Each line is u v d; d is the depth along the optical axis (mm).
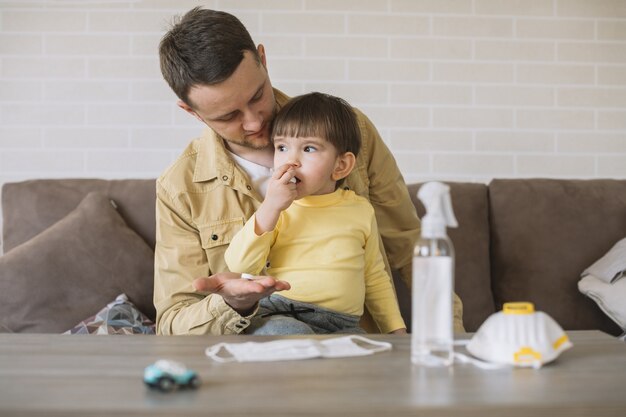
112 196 2717
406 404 872
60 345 1214
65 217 2621
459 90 3234
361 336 1270
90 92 3164
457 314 2061
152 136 3176
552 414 876
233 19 1746
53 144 3160
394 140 3230
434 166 3236
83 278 2502
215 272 1981
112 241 2561
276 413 856
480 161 3246
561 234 2758
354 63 3207
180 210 1993
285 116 1787
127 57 3164
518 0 3244
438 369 1043
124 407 863
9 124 3152
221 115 1770
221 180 1980
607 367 1059
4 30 3143
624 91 3279
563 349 1095
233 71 1691
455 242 2727
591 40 3266
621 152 3283
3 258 2480
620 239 2752
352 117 1869
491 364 1055
